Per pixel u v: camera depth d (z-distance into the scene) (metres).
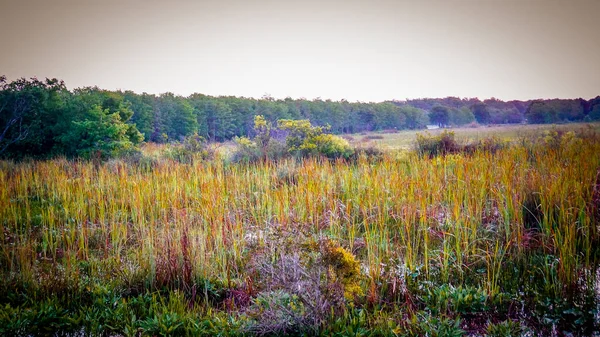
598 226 7.23
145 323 4.97
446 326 4.84
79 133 18.73
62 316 5.20
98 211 9.84
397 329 4.72
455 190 8.88
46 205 10.73
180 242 6.39
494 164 10.55
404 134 44.56
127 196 10.34
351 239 7.29
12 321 4.91
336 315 5.04
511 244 6.88
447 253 6.36
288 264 5.25
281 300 5.09
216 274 6.34
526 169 9.87
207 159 16.89
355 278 5.47
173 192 10.27
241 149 17.00
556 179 8.56
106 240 7.63
